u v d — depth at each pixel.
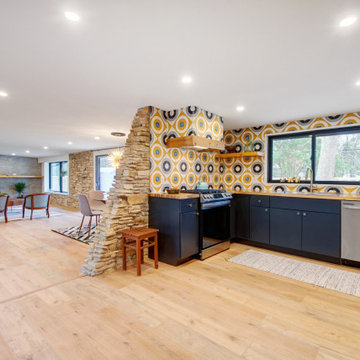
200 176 4.04
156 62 2.04
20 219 6.39
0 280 2.58
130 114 3.64
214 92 2.74
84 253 3.53
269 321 1.84
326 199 3.08
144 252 3.27
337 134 3.71
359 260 2.87
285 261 3.14
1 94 2.81
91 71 2.21
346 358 1.47
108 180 7.44
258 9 1.37
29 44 1.75
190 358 1.47
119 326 1.77
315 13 1.39
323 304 2.09
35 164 10.30
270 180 4.36
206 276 2.66
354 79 2.38
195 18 1.45
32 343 1.59
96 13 1.40
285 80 2.40
